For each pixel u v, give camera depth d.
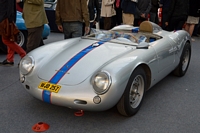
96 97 2.58
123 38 3.72
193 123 3.04
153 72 3.35
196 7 7.69
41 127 2.78
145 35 4.07
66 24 4.82
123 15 7.14
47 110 3.23
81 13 4.82
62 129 2.81
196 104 3.58
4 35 4.61
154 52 3.38
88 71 2.82
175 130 2.86
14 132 2.73
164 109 3.38
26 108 3.27
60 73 2.87
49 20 8.67
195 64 5.60
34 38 4.55
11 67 4.93
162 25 8.15
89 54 3.17
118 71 2.69
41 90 2.78
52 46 3.59
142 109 3.35
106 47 3.38
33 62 3.05
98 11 6.59
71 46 3.56
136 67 2.97
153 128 2.89
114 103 2.71
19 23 5.76
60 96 2.66
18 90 3.84
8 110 3.21
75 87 2.67
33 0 4.29
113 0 7.64
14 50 4.84
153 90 4.04
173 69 4.21
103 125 2.91
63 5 4.73
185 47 4.49
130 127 2.89
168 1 7.77
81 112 3.14
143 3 7.03
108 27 7.96
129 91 2.88
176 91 4.03
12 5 4.46
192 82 4.46
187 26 8.21
